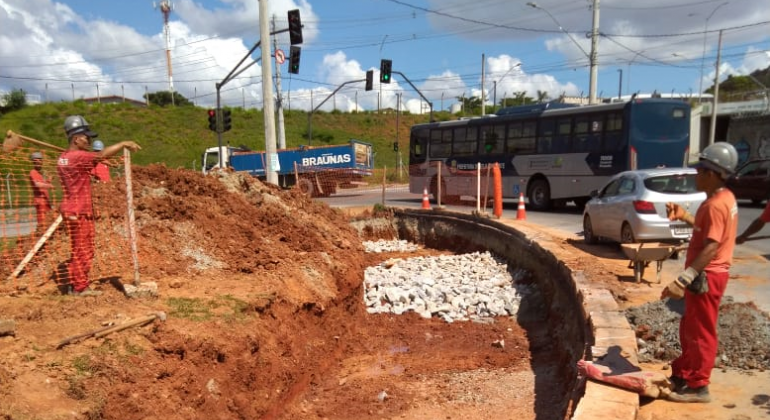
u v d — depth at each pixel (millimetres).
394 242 17719
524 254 11867
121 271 7180
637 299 7039
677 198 9711
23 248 7055
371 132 70375
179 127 55562
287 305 7527
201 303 6469
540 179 19125
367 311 10328
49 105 55125
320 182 29312
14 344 4676
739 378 4375
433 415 6281
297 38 19969
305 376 7059
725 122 43719
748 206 19062
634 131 16203
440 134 23047
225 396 5508
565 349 7062
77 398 4301
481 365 7750
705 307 3719
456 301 10438
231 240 9227
